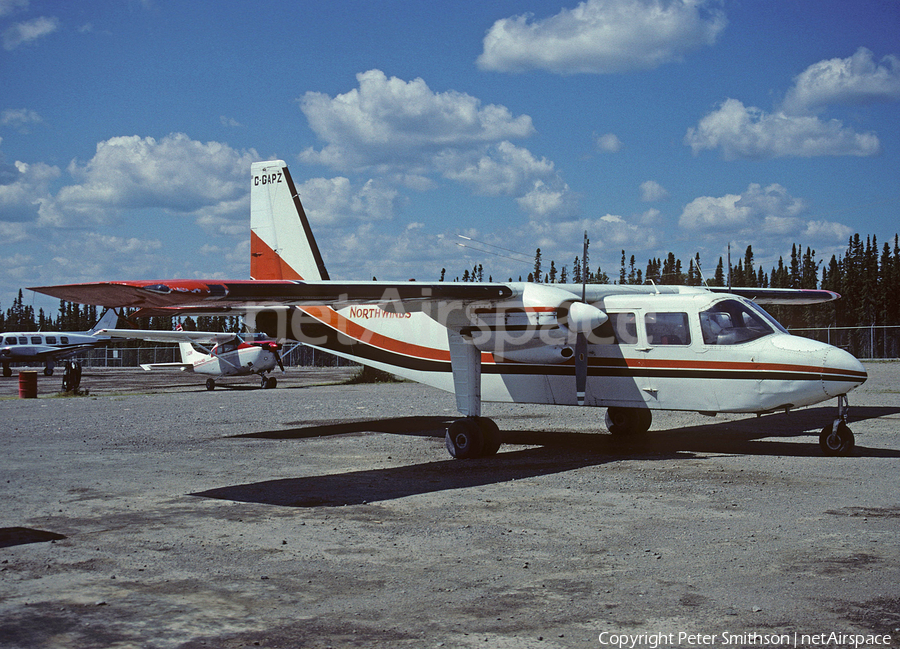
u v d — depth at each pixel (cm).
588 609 482
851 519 705
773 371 1066
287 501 820
